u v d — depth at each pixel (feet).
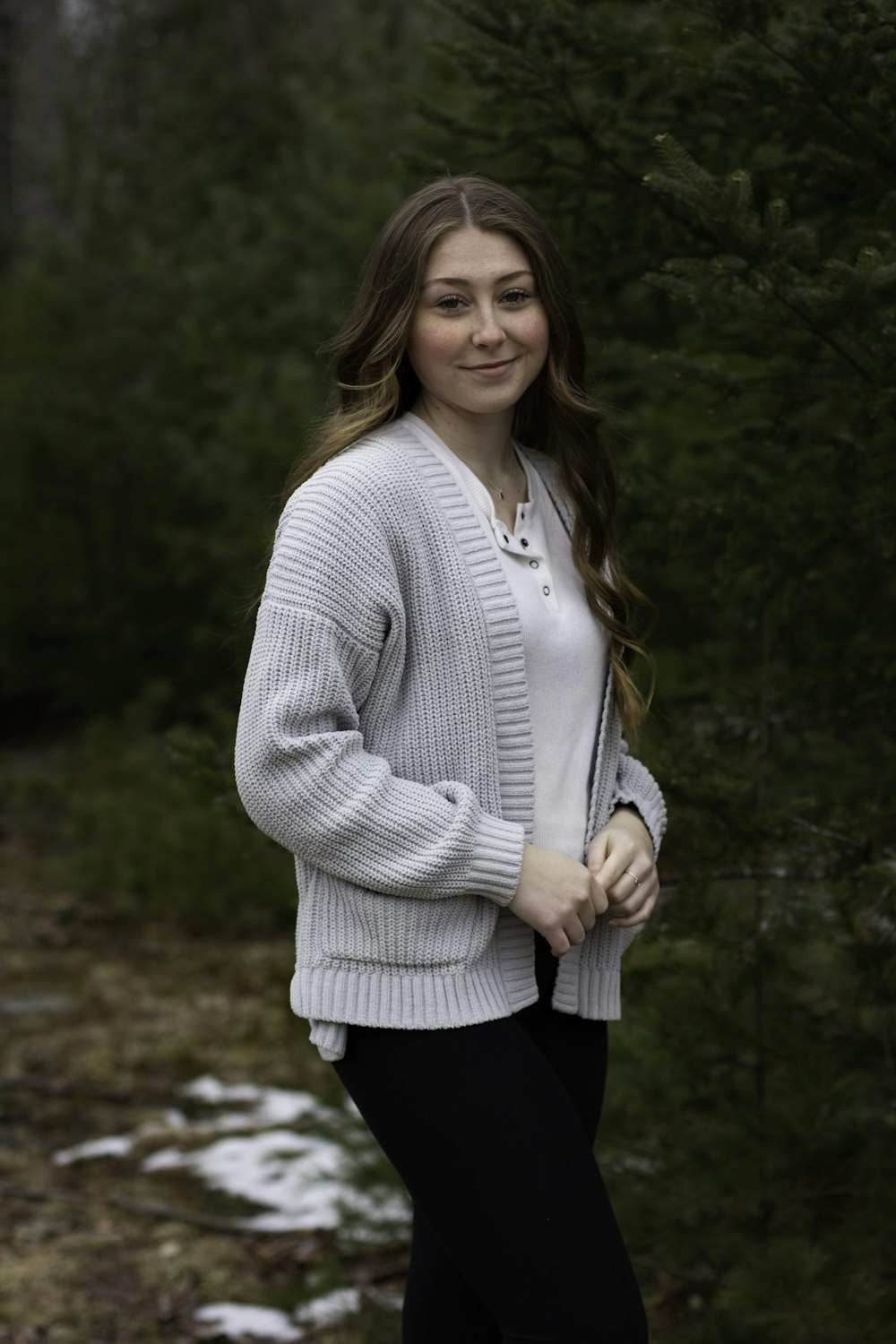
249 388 26.14
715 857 8.04
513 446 6.70
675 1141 9.36
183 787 22.88
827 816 8.24
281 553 5.78
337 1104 12.40
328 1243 11.46
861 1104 9.17
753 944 8.79
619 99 8.62
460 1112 5.61
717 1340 8.35
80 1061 15.90
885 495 7.90
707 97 8.11
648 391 13.55
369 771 5.60
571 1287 5.43
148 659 31.73
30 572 31.40
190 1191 12.57
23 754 32.65
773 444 8.16
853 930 8.41
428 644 5.89
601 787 6.39
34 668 32.42
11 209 43.45
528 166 9.16
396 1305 10.12
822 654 9.46
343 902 5.81
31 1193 12.35
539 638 6.07
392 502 5.87
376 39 26.99
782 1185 8.94
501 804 5.98
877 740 9.57
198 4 41.83
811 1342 8.07
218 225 30.35
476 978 5.82
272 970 19.30
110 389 30.83
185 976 19.13
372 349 6.23
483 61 8.55
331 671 5.62
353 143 26.48
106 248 31.78
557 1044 6.39
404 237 6.11
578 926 5.83
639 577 9.10
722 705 9.86
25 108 44.47
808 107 7.57
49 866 23.67
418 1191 5.77
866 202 8.03
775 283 6.85
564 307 6.36
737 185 6.61
